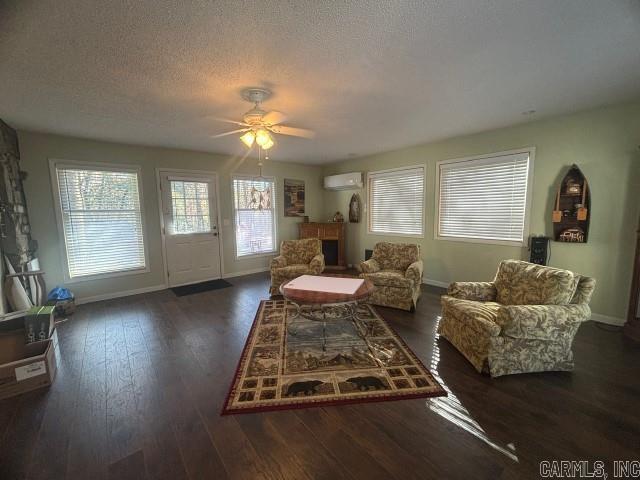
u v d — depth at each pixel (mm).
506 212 3707
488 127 3582
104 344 2707
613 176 2906
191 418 1746
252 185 5547
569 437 1572
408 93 2510
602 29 1632
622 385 2016
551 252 3344
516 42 1759
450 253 4340
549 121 3250
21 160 3359
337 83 2291
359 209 5758
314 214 6516
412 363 2318
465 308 2400
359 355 2453
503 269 2705
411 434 1606
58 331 3000
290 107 2820
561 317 2072
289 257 4543
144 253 4355
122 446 1541
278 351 2541
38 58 1843
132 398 1937
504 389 1983
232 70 2055
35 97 2441
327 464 1424
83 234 3850
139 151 4230
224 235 5215
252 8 1417
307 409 1813
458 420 1705
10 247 2883
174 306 3742
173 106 2703
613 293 2994
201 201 4898
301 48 1793
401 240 5027
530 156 3412
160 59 1891
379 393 1951
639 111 2729
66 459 1462
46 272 3592
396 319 3219
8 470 1401
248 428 1663
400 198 4996
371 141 4266
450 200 4293
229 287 4625
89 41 1672
